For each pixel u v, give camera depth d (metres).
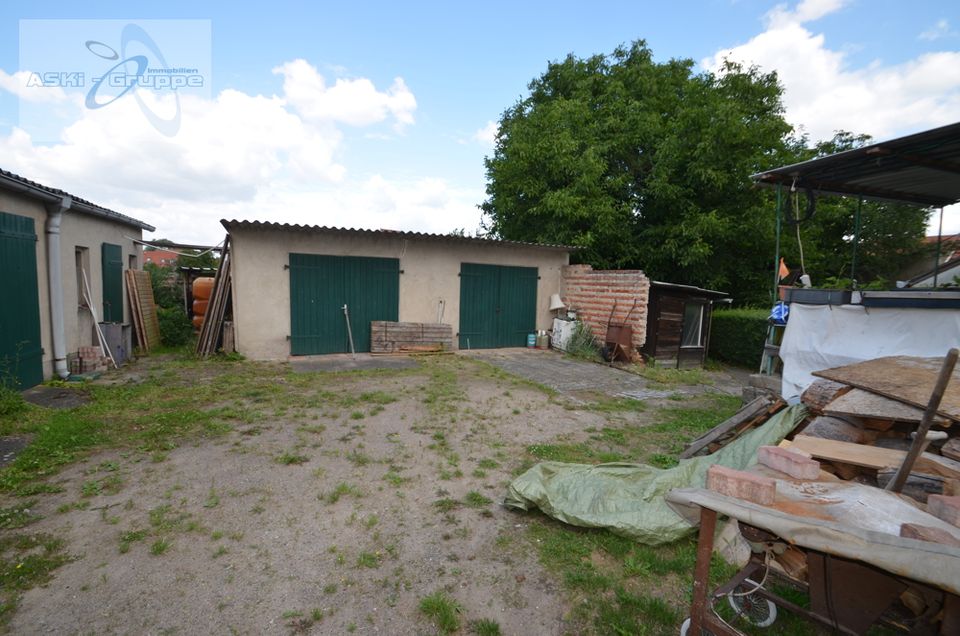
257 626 2.21
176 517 3.10
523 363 9.37
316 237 8.97
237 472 3.82
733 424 4.45
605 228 12.13
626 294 9.86
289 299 8.83
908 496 2.33
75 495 3.32
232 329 8.66
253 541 2.88
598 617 2.37
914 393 3.12
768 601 2.30
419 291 10.09
